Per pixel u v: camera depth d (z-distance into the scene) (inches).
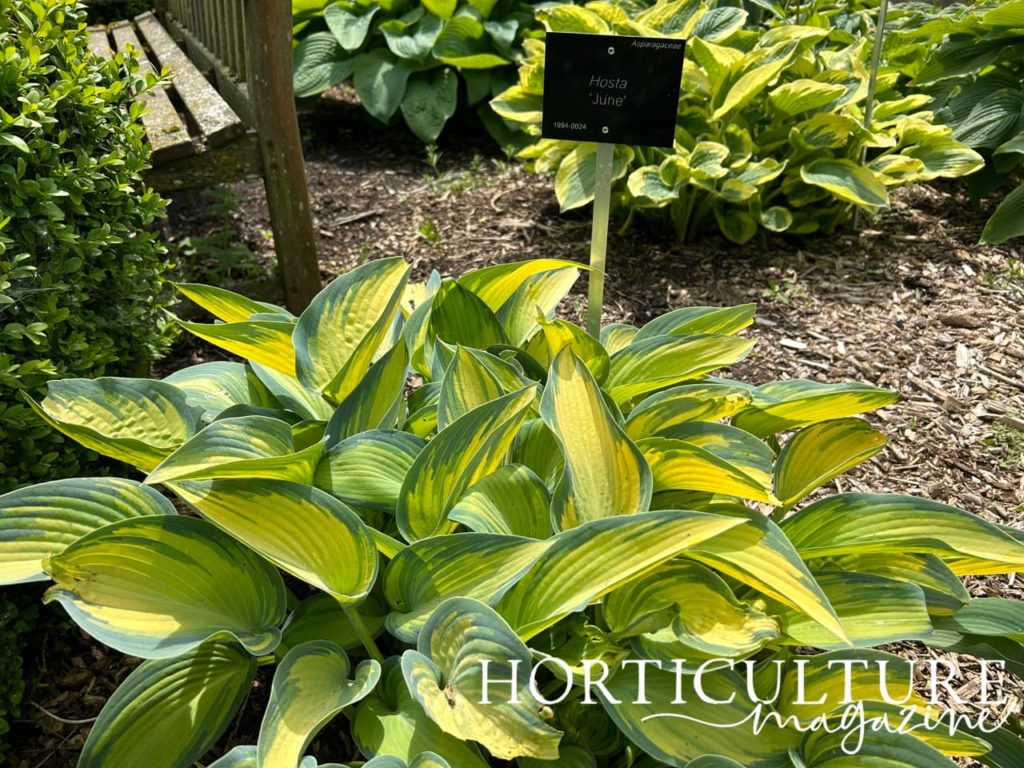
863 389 67.8
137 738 51.5
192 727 52.4
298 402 71.4
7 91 69.8
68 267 69.6
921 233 143.6
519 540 52.7
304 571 50.4
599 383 74.2
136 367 86.8
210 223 151.3
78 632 73.0
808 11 178.9
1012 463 95.0
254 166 114.9
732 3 158.6
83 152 73.7
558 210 151.8
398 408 67.3
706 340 73.7
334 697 49.7
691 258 136.5
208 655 55.9
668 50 72.2
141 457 59.6
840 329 118.3
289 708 48.2
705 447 66.3
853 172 131.6
